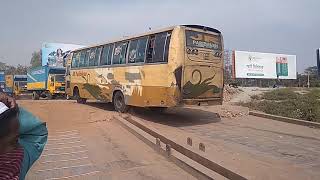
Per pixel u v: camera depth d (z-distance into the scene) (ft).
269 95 97.25
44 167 23.02
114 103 53.31
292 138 34.50
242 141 32.81
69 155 26.25
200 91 43.42
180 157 23.45
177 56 41.22
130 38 50.11
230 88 109.60
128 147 28.73
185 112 55.06
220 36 45.62
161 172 21.63
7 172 6.53
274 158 26.11
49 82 112.78
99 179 20.39
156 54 44.06
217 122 45.29
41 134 8.38
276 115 49.83
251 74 171.22
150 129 35.24
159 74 43.19
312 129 39.81
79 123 42.22
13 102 7.18
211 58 44.37
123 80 50.93
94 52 61.11
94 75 60.49
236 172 19.30
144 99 45.80
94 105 65.05
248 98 93.45
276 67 178.40
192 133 36.94
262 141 32.83
